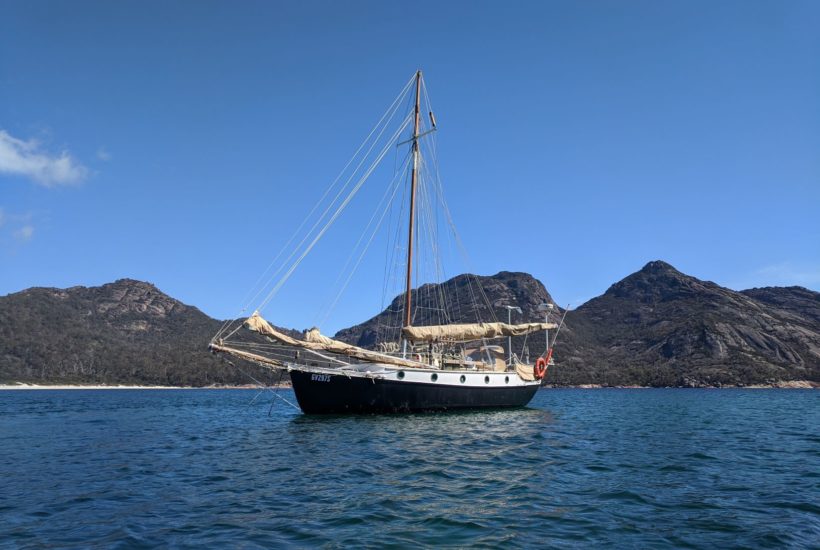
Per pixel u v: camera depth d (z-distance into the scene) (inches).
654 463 781.3
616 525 460.1
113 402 3078.2
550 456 838.5
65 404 2819.9
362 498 552.1
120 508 515.2
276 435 1082.7
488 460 792.9
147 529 444.8
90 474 693.9
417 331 1608.0
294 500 544.7
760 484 634.8
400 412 1419.8
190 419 1641.2
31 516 486.3
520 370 1808.6
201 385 7854.3
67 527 450.9
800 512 505.7
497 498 555.8
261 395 4387.3
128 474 692.1
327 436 1044.5
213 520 471.5
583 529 447.8
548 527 452.8
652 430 1280.8
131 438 1114.7
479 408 1594.5
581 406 2487.7
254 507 517.0
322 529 444.1
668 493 583.5
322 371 1342.3
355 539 417.4
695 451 909.2
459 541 414.3
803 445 999.6
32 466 759.1
